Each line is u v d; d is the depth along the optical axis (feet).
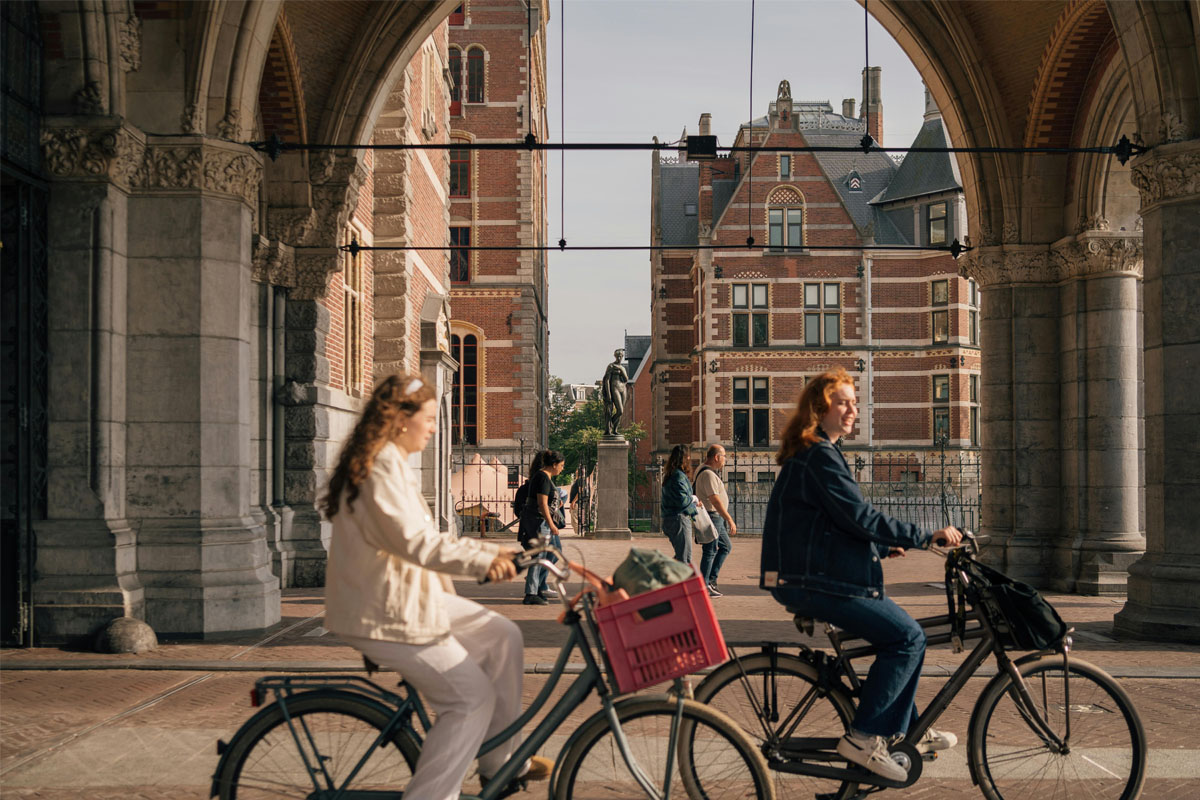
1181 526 28.22
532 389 118.93
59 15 26.43
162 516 27.89
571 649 11.08
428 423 10.80
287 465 41.91
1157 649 26.63
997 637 12.26
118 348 27.58
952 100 41.70
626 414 224.74
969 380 131.44
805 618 12.26
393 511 10.12
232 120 29.01
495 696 10.95
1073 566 39.88
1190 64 28.27
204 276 28.09
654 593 10.46
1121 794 12.39
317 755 10.77
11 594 26.02
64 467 26.68
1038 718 12.44
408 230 59.00
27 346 26.66
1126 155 29.68
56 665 23.35
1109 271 39.88
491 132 120.47
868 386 133.90
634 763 10.71
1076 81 39.34
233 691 20.90
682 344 157.28
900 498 125.80
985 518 43.04
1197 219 28.09
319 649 25.81
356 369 53.67
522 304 118.62
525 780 11.23
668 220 160.25
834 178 144.56
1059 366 41.93
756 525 91.40
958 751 16.22
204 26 27.91
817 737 12.12
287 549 40.96
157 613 27.22
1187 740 17.13
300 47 38.40
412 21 39.68
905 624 11.89
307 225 40.50
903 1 40.40
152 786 14.40
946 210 132.87
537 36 127.85
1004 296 42.45
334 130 40.22
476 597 39.37
